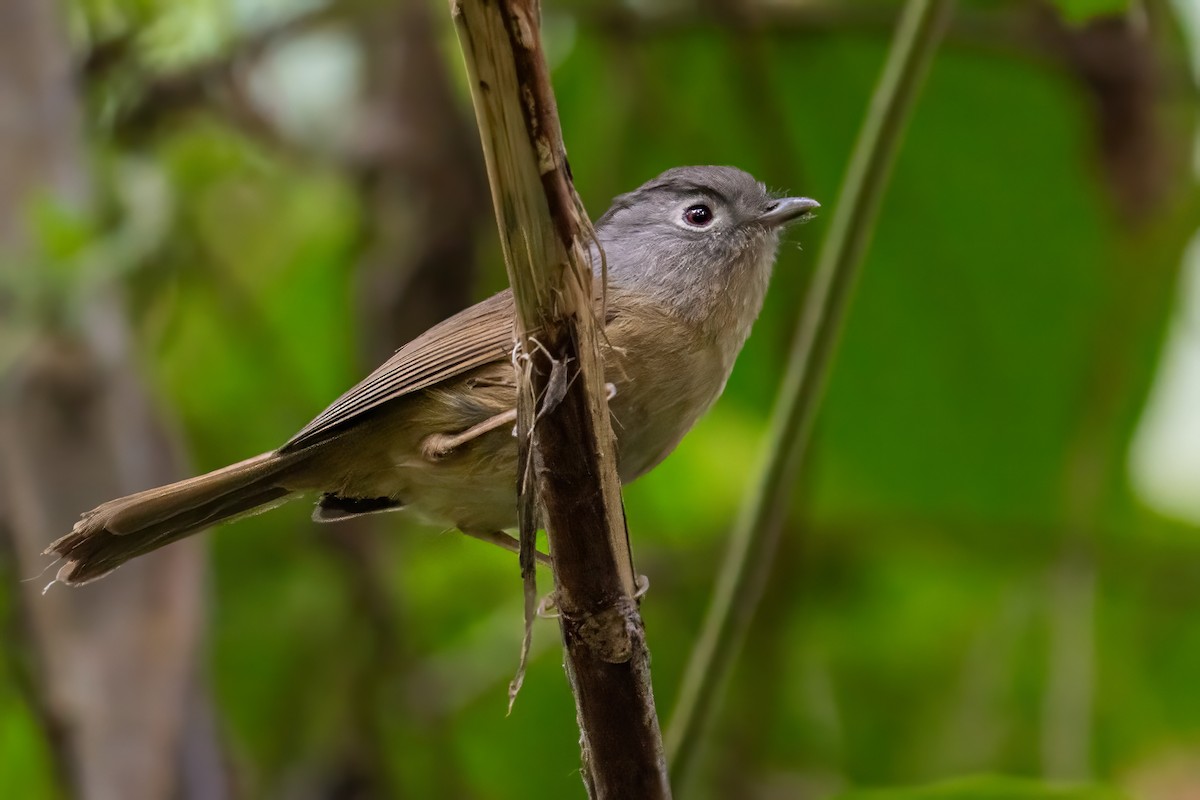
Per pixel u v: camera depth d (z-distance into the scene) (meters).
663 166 12.22
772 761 11.74
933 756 12.01
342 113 11.48
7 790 11.46
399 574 11.66
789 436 7.04
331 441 8.20
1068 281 11.84
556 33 11.85
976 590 12.45
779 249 9.98
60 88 9.88
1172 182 10.96
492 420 7.79
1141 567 12.13
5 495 9.03
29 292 8.94
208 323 11.91
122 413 9.27
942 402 12.27
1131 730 12.68
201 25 10.61
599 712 5.55
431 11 11.10
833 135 12.08
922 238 11.98
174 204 10.89
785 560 11.04
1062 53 10.92
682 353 8.04
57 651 8.75
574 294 5.26
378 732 11.06
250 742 11.53
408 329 10.91
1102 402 11.31
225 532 11.81
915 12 6.95
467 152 11.11
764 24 11.52
